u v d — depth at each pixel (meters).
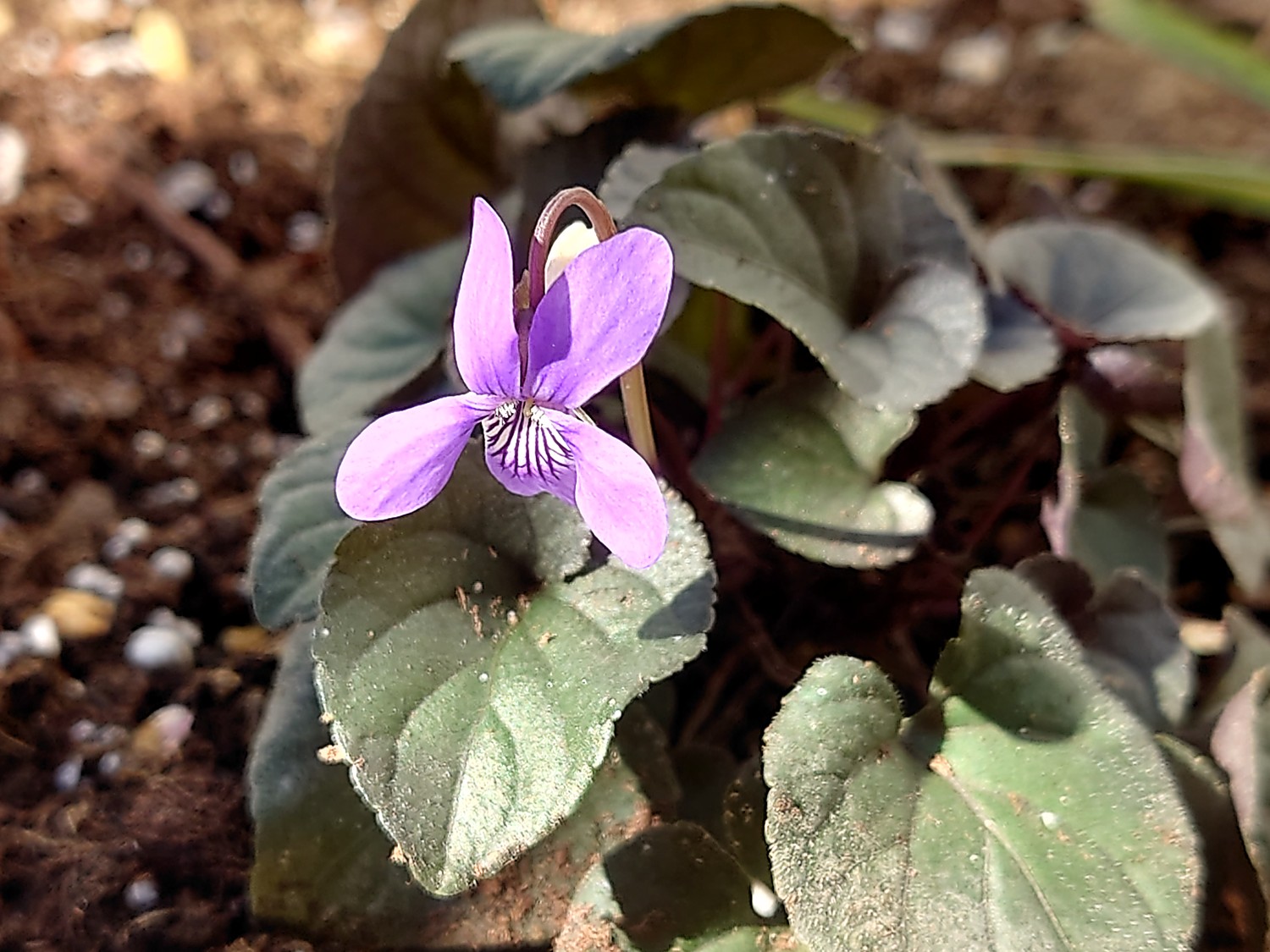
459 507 0.07
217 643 0.10
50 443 0.12
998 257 0.10
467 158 0.12
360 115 0.11
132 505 0.11
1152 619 0.08
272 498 0.08
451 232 0.12
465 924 0.07
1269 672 0.08
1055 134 0.17
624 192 0.09
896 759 0.07
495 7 0.11
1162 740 0.07
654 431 0.09
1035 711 0.07
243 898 0.08
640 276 0.05
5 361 0.12
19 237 0.14
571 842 0.07
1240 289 0.15
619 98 0.11
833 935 0.06
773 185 0.08
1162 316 0.09
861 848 0.06
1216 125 0.16
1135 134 0.16
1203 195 0.14
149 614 0.10
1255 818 0.07
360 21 0.17
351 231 0.12
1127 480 0.09
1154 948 0.06
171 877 0.08
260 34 0.17
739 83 0.10
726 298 0.09
